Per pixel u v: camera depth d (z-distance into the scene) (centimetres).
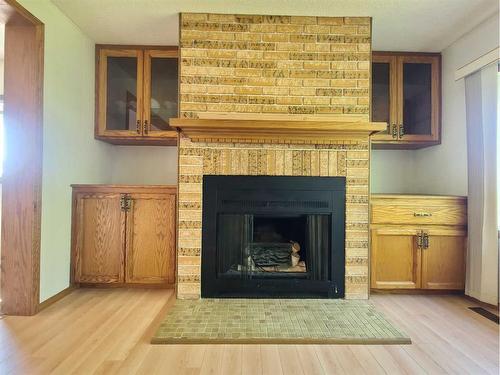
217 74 244
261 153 245
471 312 229
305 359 168
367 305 235
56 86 240
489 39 243
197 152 244
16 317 214
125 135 296
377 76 298
